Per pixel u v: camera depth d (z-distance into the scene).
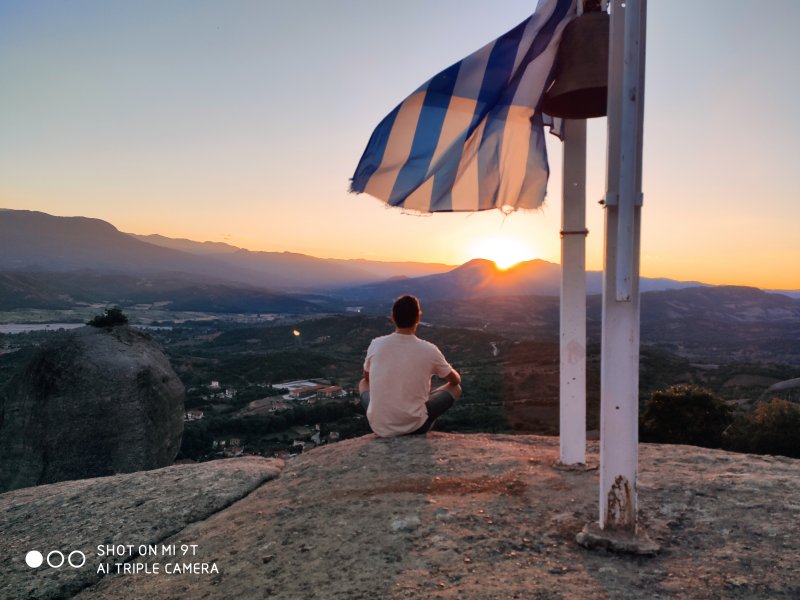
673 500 3.18
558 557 2.61
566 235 3.86
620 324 2.64
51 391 11.38
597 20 3.33
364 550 2.84
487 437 4.83
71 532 3.64
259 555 2.96
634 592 2.24
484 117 3.75
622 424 2.67
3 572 3.22
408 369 4.83
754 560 2.42
